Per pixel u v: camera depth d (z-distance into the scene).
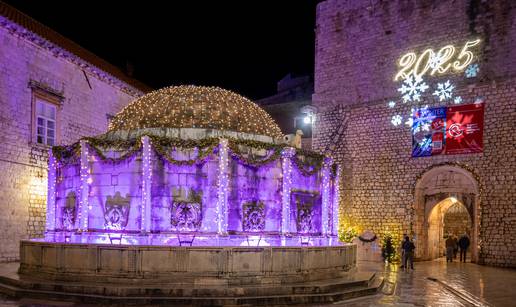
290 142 19.38
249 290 13.04
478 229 25.92
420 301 13.88
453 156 27.09
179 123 17.88
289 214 16.80
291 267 14.36
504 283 17.97
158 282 13.41
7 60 22.69
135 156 15.93
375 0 31.00
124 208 15.87
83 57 30.22
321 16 33.34
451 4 27.92
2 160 22.20
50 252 14.52
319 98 32.75
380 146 29.89
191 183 15.86
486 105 26.23
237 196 16.14
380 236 29.22
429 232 29.31
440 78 27.95
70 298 12.71
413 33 29.28
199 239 15.52
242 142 16.19
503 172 25.38
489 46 26.41
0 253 21.80
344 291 14.27
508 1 26.00
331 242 18.94
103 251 13.75
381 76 30.36
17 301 12.73
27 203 23.56
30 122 23.91
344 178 30.94
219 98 19.25
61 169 17.92
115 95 31.27
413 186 28.41
